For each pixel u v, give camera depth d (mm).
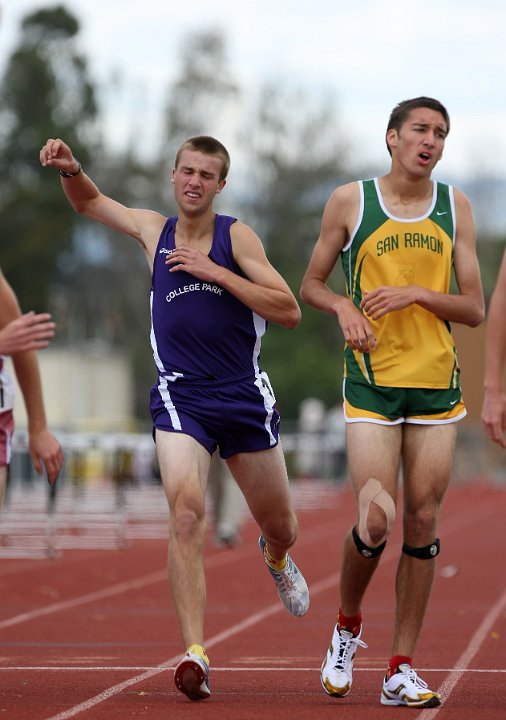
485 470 127938
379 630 30797
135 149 186375
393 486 20938
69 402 163625
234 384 21766
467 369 67062
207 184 21688
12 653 26938
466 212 21922
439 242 21641
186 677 19859
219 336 21688
